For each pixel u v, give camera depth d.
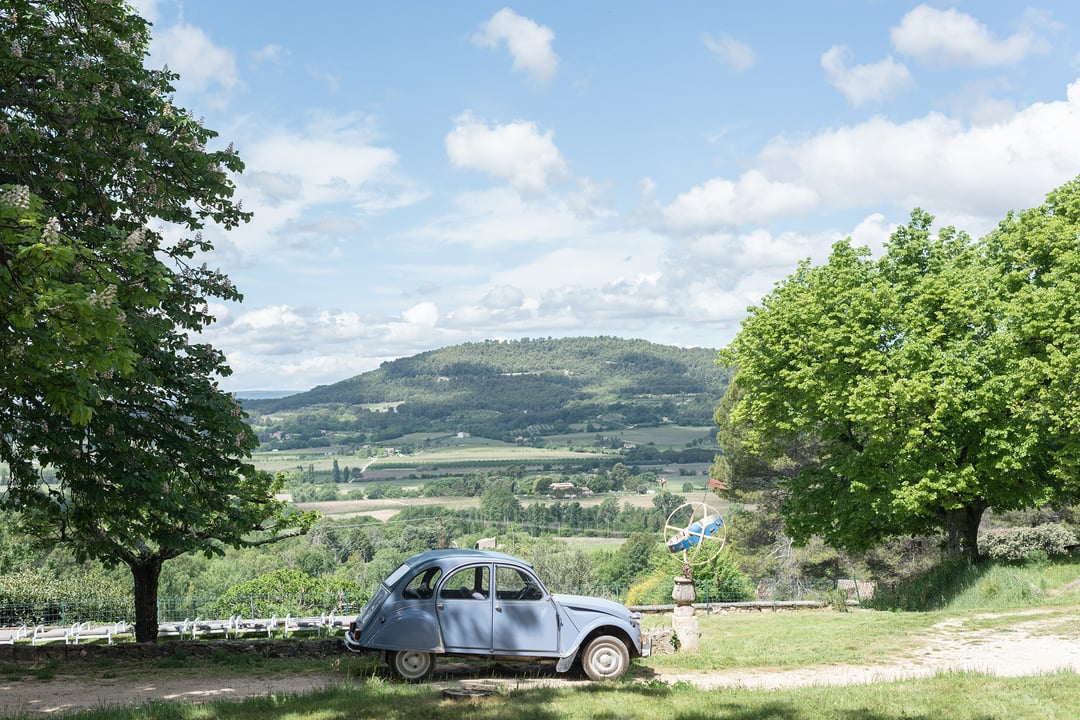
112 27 15.85
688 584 17.67
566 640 13.80
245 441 19.19
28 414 15.88
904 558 54.62
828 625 22.48
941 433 29.91
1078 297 27.89
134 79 17.20
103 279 10.27
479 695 12.04
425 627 13.48
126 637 39.09
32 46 15.12
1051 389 27.97
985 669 14.98
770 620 26.45
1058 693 11.80
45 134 15.60
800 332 33.62
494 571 13.85
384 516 185.50
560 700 11.69
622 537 157.25
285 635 39.25
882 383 29.80
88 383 11.12
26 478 17.31
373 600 14.02
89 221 15.74
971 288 30.12
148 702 11.99
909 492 28.95
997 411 28.67
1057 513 49.16
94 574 69.50
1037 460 30.38
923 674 14.80
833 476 34.28
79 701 12.80
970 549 31.55
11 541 59.34
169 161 16.98
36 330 10.31
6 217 9.35
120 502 17.50
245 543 23.44
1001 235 32.62
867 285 32.03
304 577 58.69
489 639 13.59
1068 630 19.05
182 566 98.94
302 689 13.41
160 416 18.12
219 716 10.55
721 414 61.88
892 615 24.09
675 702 11.59
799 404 33.31
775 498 61.12
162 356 18.02
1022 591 25.42
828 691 12.49
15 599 56.66
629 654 14.19
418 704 11.20
